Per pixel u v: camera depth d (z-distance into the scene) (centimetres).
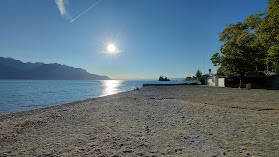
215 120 811
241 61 3309
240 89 3409
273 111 1037
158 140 539
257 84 4219
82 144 515
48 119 940
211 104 1366
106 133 627
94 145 505
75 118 938
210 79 5422
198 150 453
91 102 1794
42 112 1251
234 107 1206
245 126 694
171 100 1689
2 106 1930
